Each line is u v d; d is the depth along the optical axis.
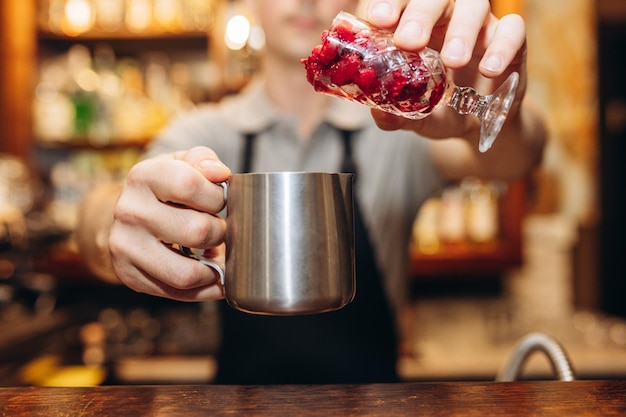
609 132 3.49
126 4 2.96
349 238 0.77
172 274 0.83
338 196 0.76
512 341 2.33
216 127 1.90
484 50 0.90
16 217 2.45
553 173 3.12
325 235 0.74
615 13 3.29
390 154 1.80
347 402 0.63
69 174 3.03
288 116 1.84
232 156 1.88
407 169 1.80
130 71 2.98
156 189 0.81
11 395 0.67
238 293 0.75
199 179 0.80
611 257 3.39
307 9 1.65
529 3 3.10
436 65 0.85
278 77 1.82
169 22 2.94
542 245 3.09
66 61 3.15
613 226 3.47
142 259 0.83
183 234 0.81
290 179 0.73
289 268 0.73
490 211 2.89
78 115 2.95
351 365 1.75
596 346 2.21
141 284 0.88
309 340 1.76
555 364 0.81
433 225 2.88
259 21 1.79
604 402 0.62
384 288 1.78
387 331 1.77
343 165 1.82
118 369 2.15
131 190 0.83
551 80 3.10
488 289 3.38
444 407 0.61
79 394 0.67
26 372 2.03
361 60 0.83
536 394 0.65
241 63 2.92
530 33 3.10
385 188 1.80
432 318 2.76
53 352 2.22
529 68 3.11
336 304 0.75
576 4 3.08
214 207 0.82
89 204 1.22
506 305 3.09
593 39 3.07
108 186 1.27
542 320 2.62
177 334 2.49
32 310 2.41
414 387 0.68
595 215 3.13
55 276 2.84
